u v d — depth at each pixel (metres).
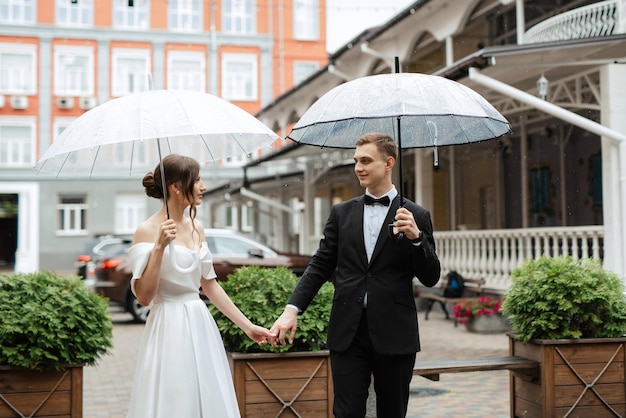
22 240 38.06
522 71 11.52
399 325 4.25
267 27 39.75
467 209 21.19
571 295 6.11
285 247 29.39
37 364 5.30
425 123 5.11
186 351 4.33
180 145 5.17
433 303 16.39
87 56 38.09
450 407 7.41
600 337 6.18
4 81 37.44
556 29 12.71
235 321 4.68
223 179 39.28
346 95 4.48
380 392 4.36
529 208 18.92
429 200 17.23
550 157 18.06
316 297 5.86
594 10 11.95
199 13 38.94
